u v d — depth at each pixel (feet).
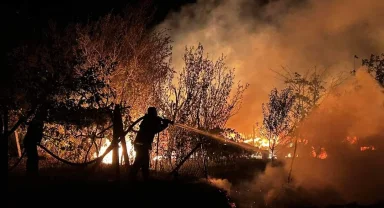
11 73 32.53
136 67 55.83
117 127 36.06
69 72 36.68
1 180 29.43
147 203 30.50
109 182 35.27
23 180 36.24
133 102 54.39
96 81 39.17
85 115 38.73
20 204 28.35
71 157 53.83
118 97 53.36
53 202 29.09
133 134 52.37
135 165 34.22
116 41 59.26
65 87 35.83
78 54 39.47
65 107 36.65
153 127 34.96
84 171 42.19
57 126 45.27
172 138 53.42
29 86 33.50
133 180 34.04
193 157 55.31
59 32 54.19
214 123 52.11
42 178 37.50
